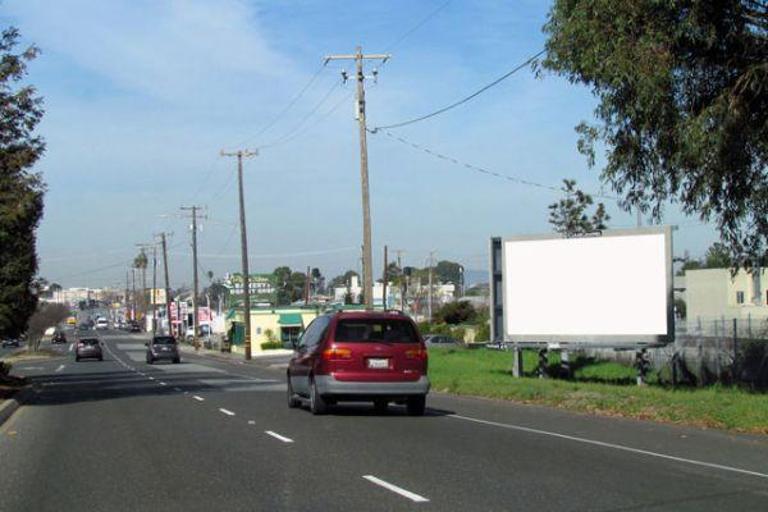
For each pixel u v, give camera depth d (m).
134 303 179.12
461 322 88.81
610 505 8.68
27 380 32.84
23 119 21.06
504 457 11.86
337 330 17.12
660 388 22.05
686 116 15.95
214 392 25.66
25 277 30.91
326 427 15.48
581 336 25.91
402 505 8.73
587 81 17.03
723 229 18.38
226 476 10.56
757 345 23.62
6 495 9.66
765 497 9.10
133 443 13.84
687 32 14.83
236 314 87.00
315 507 8.70
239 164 58.78
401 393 16.98
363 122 34.69
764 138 15.91
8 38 20.92
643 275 25.16
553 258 26.47
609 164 17.91
